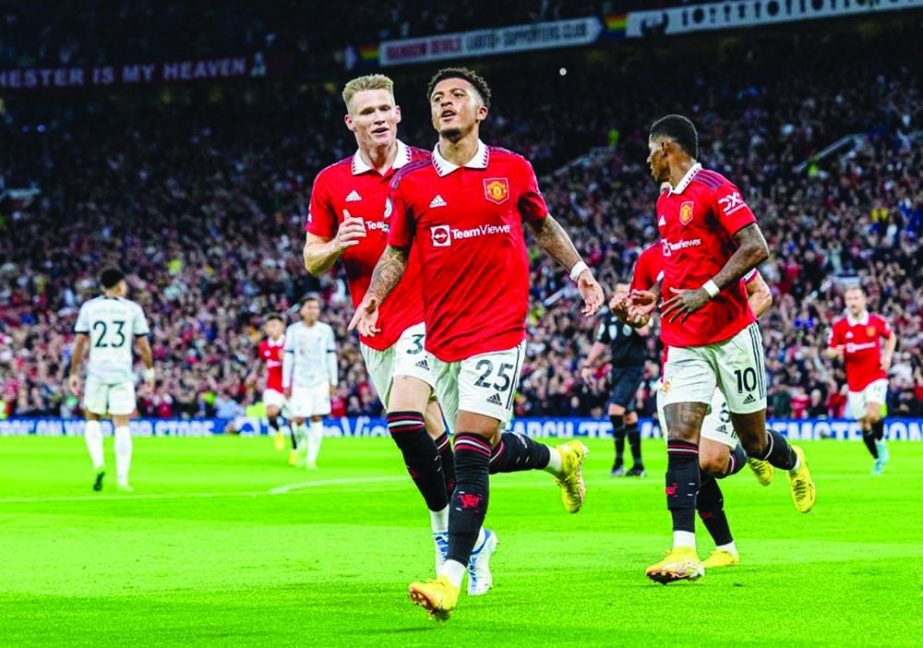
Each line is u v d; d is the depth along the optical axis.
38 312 53.47
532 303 45.09
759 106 52.94
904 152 46.62
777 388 37.25
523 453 9.60
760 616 7.52
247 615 7.82
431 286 8.27
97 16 64.62
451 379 8.37
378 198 9.73
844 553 10.70
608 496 17.05
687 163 9.66
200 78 62.47
